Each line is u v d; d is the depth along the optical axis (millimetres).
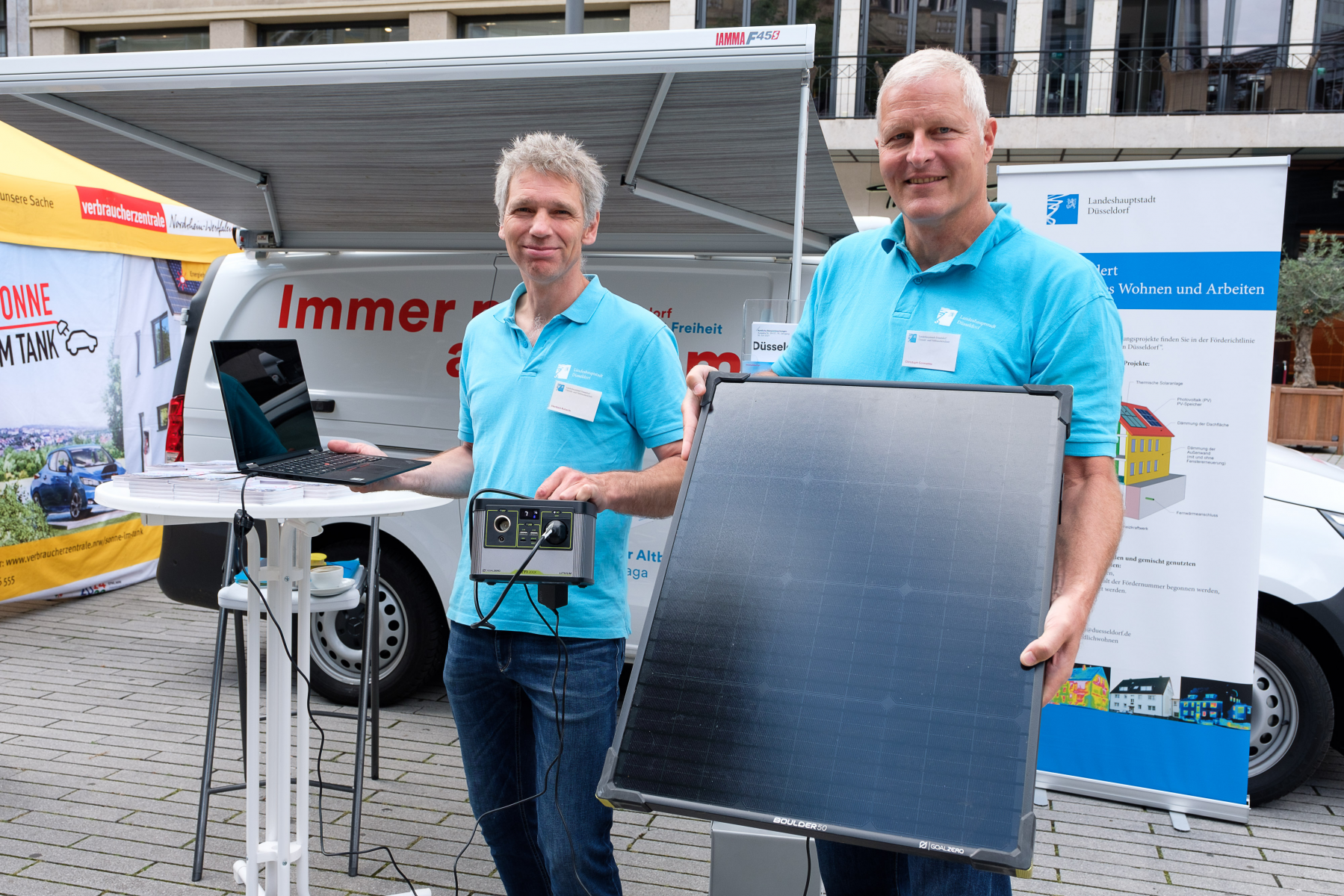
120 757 4035
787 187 4105
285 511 2113
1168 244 3719
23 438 5961
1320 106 14305
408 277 4625
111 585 6660
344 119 3719
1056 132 14375
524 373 2328
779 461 1714
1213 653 3777
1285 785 3859
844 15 14586
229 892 3051
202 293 4906
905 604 1525
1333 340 15805
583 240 2363
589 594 2248
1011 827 1332
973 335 1791
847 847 2035
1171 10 14406
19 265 5914
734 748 1481
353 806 3203
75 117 3805
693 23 14227
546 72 3145
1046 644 1405
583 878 2221
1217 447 3727
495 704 2377
